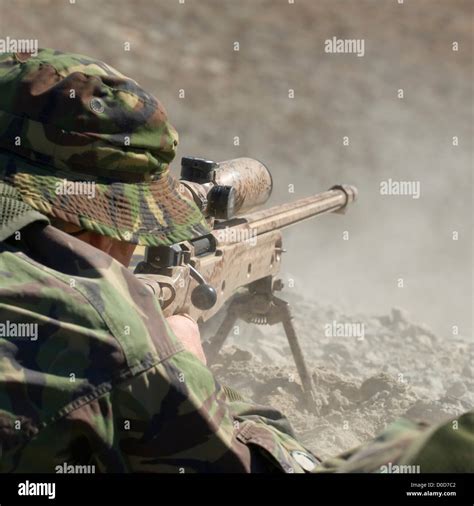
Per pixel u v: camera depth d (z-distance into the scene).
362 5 26.25
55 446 2.94
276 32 23.66
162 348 3.05
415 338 8.49
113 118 3.33
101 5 22.30
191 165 5.53
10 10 20.66
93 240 3.42
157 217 3.46
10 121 3.30
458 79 22.75
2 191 3.20
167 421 3.02
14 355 2.94
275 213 6.30
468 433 2.76
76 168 3.32
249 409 3.85
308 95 20.78
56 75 3.32
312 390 6.61
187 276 4.82
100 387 2.96
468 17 26.33
